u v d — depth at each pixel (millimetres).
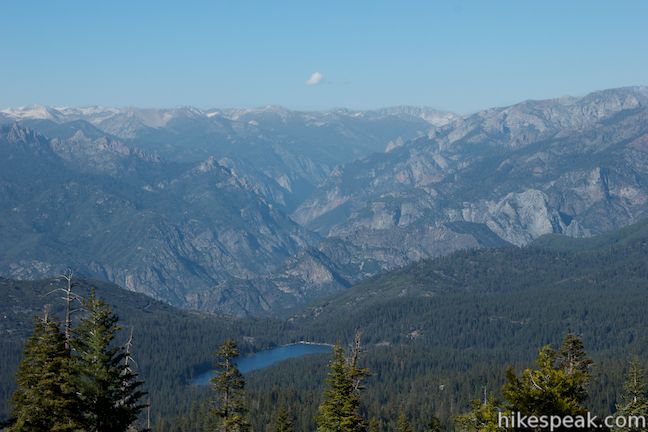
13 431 81688
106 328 87000
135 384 89500
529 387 68438
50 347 83812
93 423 85750
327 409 109500
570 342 111188
